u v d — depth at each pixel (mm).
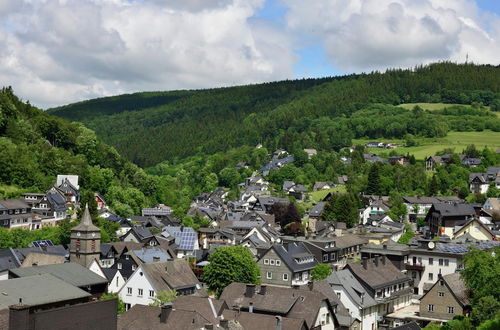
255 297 98625
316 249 153375
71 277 103250
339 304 108500
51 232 165625
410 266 138875
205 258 163875
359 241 172875
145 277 110062
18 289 83000
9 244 152750
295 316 93500
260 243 176125
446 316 111062
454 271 135625
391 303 124312
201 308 90938
